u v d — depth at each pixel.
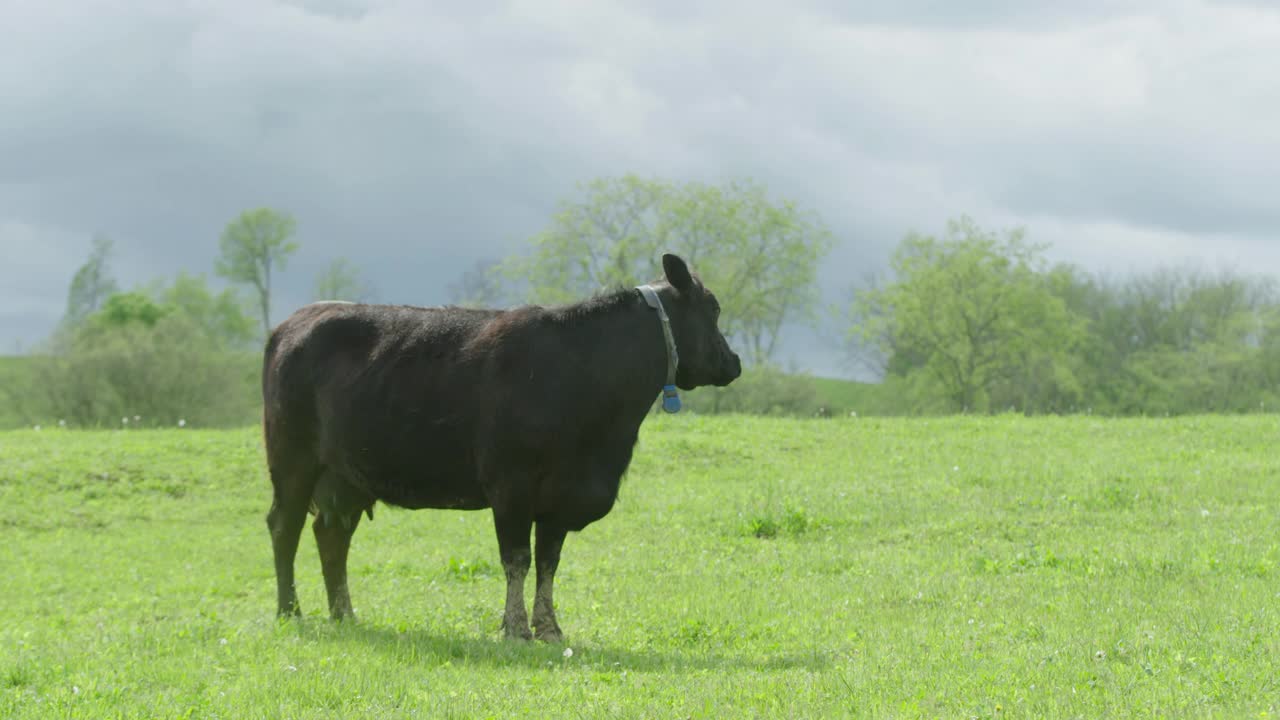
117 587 16.52
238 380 57.47
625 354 10.97
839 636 10.80
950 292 64.81
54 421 54.78
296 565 17.80
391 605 13.47
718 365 11.59
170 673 9.34
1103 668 8.66
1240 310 73.88
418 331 11.27
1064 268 77.75
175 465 24.67
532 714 7.90
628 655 10.09
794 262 64.25
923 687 8.28
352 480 11.62
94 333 58.47
